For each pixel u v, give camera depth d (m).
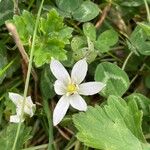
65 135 0.14
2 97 0.14
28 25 0.13
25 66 0.14
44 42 0.13
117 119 0.13
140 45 0.15
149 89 0.15
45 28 0.13
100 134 0.12
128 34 0.16
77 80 0.13
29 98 0.14
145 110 0.14
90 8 0.15
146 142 0.13
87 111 0.13
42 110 0.14
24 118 0.14
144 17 0.16
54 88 0.13
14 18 0.13
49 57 0.13
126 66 0.15
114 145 0.12
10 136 0.13
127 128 0.13
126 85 0.14
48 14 0.13
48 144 0.14
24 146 0.14
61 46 0.13
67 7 0.15
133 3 0.16
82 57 0.14
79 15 0.15
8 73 0.14
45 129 0.15
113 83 0.14
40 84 0.14
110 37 0.15
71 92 0.13
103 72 0.14
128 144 0.12
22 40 0.13
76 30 0.15
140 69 0.15
